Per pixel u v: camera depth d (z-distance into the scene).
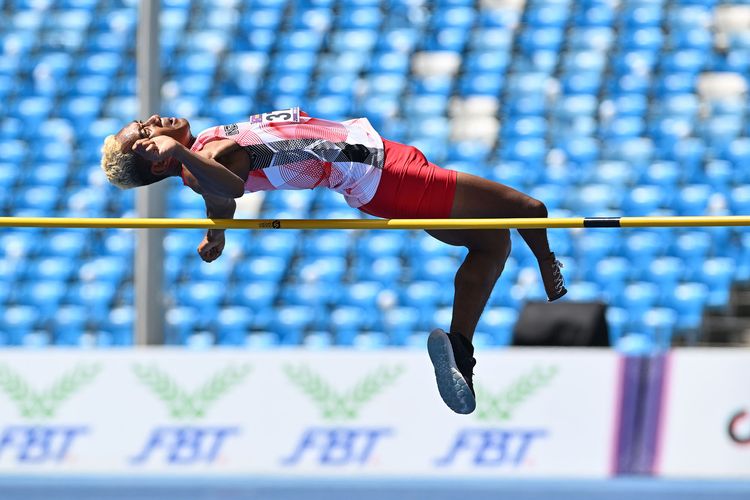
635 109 43.88
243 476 29.78
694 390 29.27
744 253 39.22
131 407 29.66
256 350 29.70
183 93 45.75
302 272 39.28
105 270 40.38
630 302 37.78
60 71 47.22
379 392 29.42
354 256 39.78
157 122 15.09
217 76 46.41
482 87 45.31
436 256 39.50
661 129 43.16
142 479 29.64
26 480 29.62
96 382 29.75
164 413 29.58
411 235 40.06
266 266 39.47
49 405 29.77
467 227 15.29
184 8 48.62
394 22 48.03
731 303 38.25
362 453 29.33
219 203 16.06
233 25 48.16
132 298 39.66
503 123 43.94
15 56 47.81
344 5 48.56
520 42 46.69
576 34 46.66
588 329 29.62
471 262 16.11
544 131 43.50
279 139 14.99
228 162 14.88
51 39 48.28
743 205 40.59
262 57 47.00
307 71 46.50
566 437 29.12
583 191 41.03
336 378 29.47
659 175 41.38
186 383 29.62
